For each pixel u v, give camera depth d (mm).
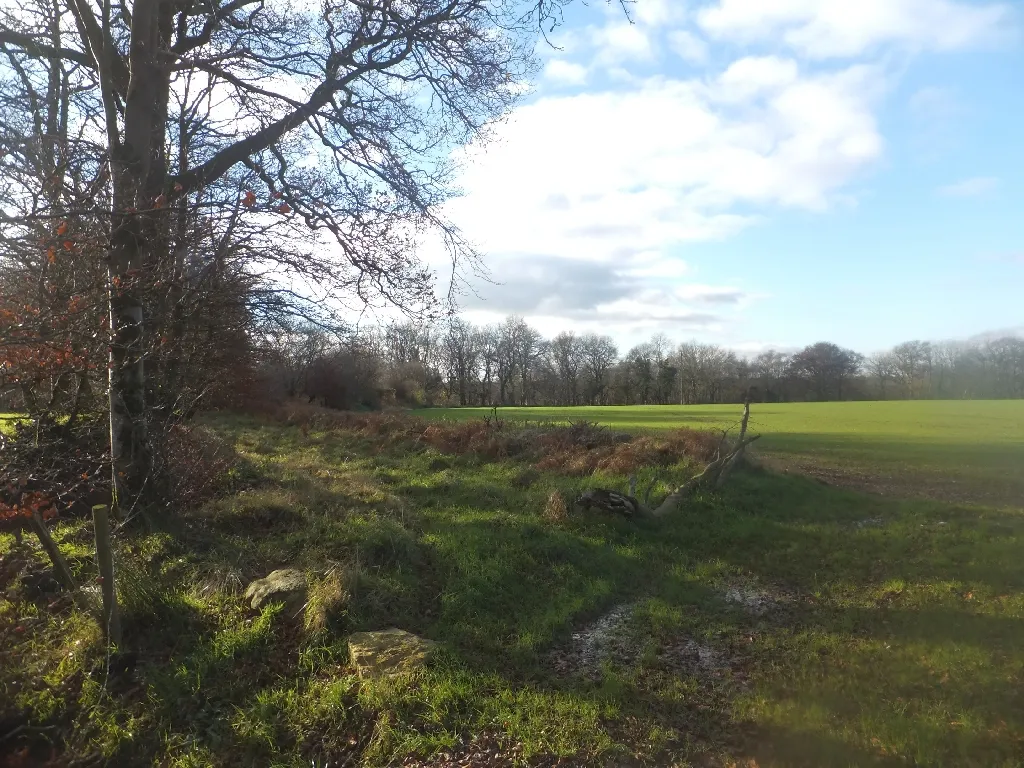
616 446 15289
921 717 4496
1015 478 15867
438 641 5680
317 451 17203
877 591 7312
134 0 7852
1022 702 4664
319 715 4656
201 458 9805
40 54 8438
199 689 5000
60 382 6598
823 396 104500
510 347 102250
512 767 4039
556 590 7191
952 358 102188
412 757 4172
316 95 9672
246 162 9438
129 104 7836
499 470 14406
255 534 8273
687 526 10039
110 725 4629
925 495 13578
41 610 5879
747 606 6957
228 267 7527
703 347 108812
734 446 13172
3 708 4637
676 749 4266
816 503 11664
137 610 5676
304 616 5895
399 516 9492
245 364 12984
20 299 5234
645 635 6191
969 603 6777
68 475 7344
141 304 7422
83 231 5367
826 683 5086
